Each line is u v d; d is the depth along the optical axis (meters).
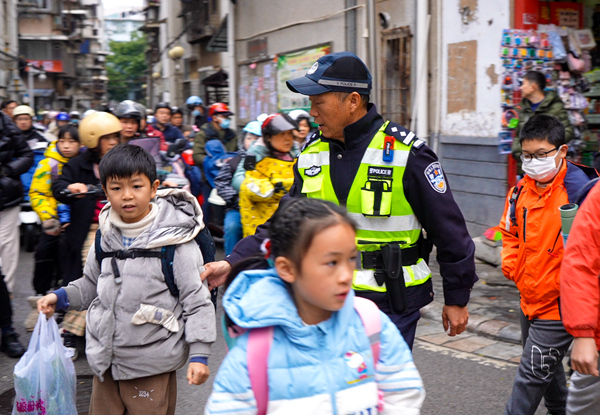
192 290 2.79
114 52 94.12
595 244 2.54
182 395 4.33
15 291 7.25
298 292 1.78
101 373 2.83
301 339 1.79
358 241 2.78
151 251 2.79
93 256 2.95
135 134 5.31
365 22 10.13
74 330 4.71
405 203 2.77
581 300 2.53
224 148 8.67
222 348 5.20
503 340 5.23
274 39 13.16
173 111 12.45
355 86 2.77
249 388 1.79
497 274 7.05
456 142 8.37
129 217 2.82
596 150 8.00
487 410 4.00
